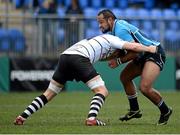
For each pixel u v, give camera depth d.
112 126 29.23
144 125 30.41
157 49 30.19
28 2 73.75
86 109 42.44
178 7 79.12
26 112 30.03
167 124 31.09
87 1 77.31
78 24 63.19
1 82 62.12
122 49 29.22
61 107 44.38
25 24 63.12
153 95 30.53
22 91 62.59
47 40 62.94
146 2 80.12
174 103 48.69
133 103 32.19
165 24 65.06
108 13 30.20
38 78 62.84
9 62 62.25
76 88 63.69
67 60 29.23
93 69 29.19
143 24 64.88
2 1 73.75
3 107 44.22
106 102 49.62
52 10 67.62
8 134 25.67
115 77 63.53
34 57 62.84
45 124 30.70
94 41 29.48
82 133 25.95
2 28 62.94
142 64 30.78
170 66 64.75
